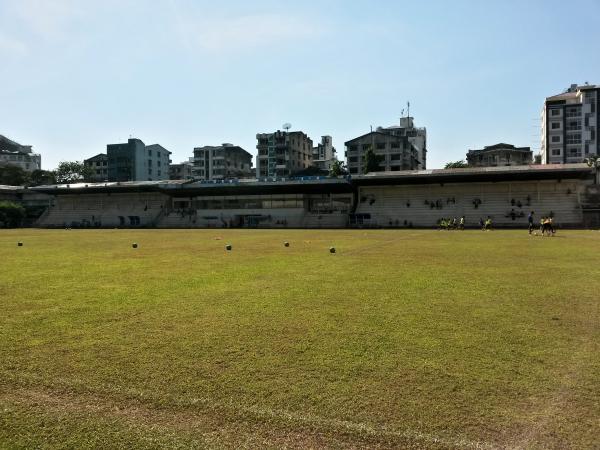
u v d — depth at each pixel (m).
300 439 4.00
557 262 16.48
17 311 9.04
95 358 6.17
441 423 4.23
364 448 3.85
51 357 6.23
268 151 104.25
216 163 113.44
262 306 9.26
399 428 4.15
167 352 6.39
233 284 12.04
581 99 89.38
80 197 81.81
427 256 19.12
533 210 55.25
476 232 42.06
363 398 4.78
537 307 8.94
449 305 9.18
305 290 11.02
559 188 55.88
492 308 8.87
